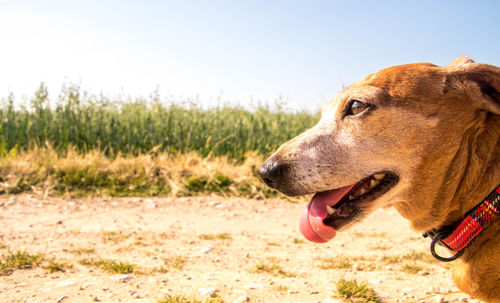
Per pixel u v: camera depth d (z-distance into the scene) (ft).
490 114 1.51
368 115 1.58
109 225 3.24
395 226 3.47
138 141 5.60
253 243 2.91
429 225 1.60
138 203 3.97
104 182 4.36
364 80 1.68
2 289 1.94
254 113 6.77
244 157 5.57
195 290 2.01
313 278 2.22
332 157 1.61
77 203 3.86
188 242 2.88
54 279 2.09
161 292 1.97
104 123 5.71
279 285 2.09
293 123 6.50
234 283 2.12
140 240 2.88
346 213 1.63
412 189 1.57
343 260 2.48
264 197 4.37
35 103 5.60
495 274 1.46
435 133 1.53
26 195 3.99
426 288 2.07
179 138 5.70
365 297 1.92
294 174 1.63
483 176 1.50
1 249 2.59
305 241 2.98
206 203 4.10
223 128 6.07
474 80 1.53
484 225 1.47
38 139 5.18
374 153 1.58
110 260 2.35
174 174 4.60
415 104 1.54
